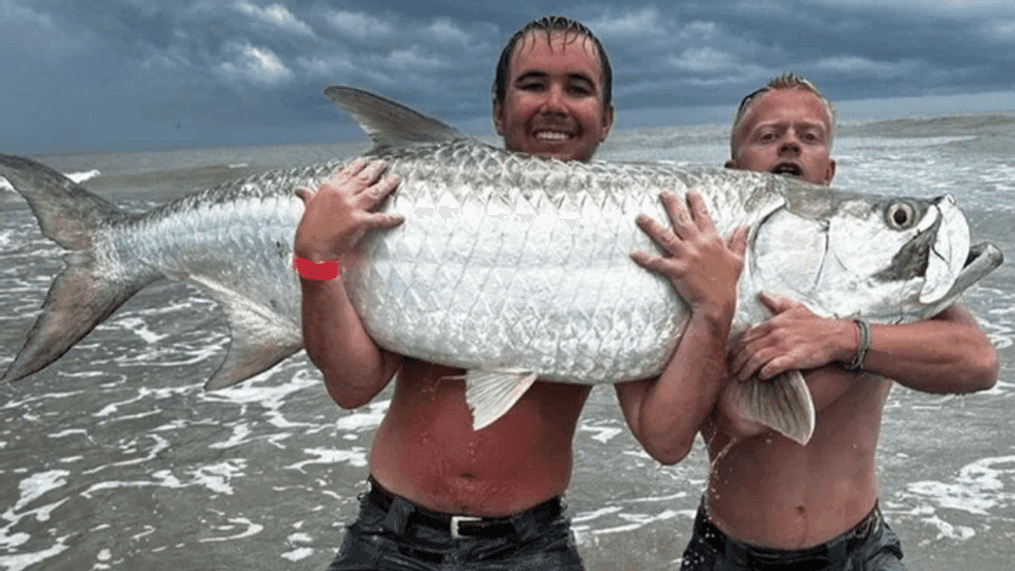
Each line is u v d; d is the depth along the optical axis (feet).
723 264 9.33
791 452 10.55
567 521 10.94
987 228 37.11
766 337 9.32
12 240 43.11
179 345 26.08
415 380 10.82
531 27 11.46
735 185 10.00
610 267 9.66
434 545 10.36
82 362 24.52
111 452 18.61
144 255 12.24
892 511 15.19
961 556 13.82
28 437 19.36
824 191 10.10
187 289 33.30
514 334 9.78
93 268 12.75
